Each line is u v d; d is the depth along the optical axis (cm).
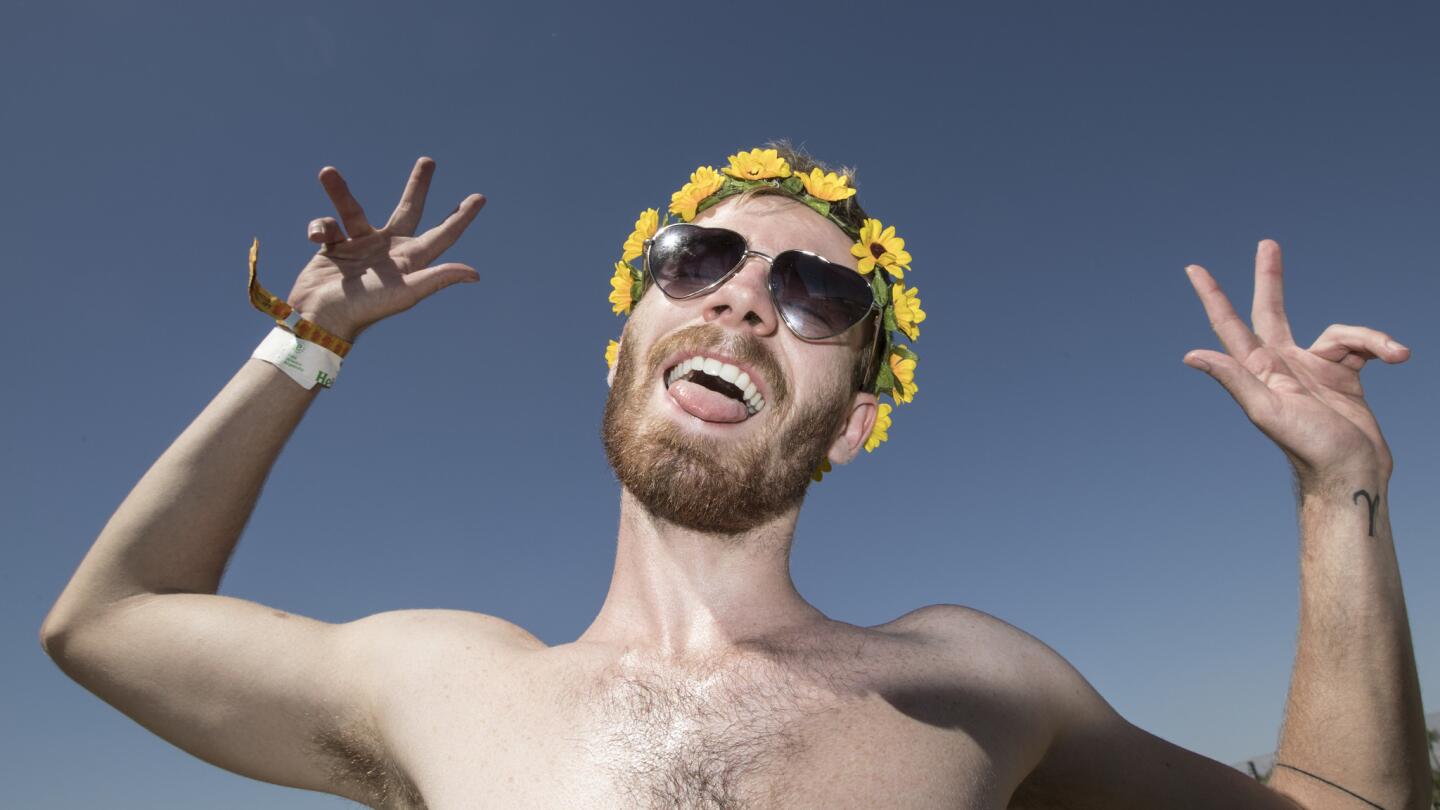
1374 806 48
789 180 65
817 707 46
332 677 52
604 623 52
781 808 42
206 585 57
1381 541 51
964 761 45
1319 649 51
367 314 61
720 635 50
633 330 59
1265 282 56
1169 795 51
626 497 55
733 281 58
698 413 54
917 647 50
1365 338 52
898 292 65
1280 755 52
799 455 56
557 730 45
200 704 53
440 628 52
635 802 42
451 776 45
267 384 59
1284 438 52
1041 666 52
